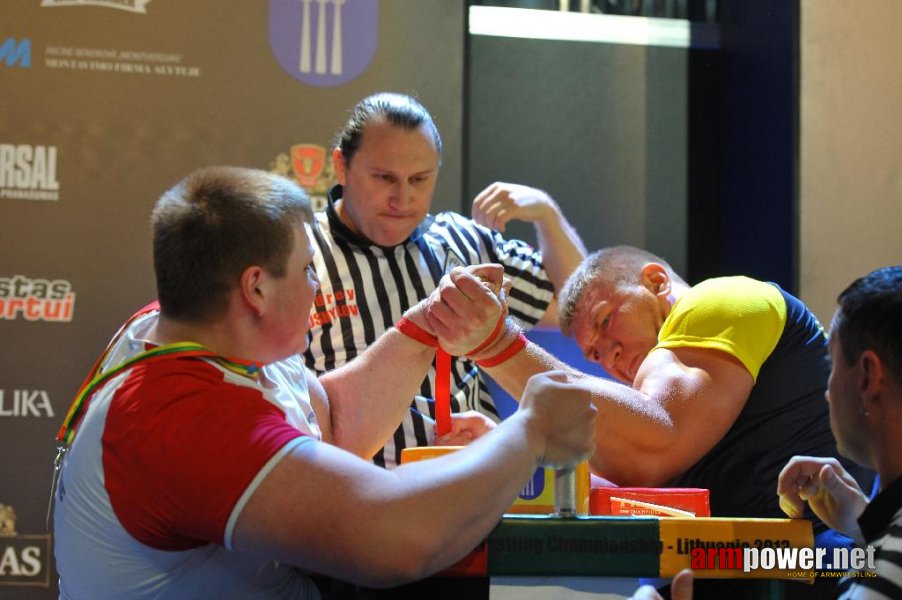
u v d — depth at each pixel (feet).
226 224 5.30
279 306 5.44
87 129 10.87
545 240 11.27
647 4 14.12
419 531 4.67
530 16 13.79
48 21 10.87
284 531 4.67
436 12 11.48
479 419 7.27
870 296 5.39
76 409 5.40
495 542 5.14
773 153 12.72
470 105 13.64
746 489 7.69
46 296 10.77
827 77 12.37
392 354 7.36
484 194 11.22
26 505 10.58
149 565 5.01
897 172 12.37
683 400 7.26
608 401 7.02
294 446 4.80
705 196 13.99
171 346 5.24
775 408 7.65
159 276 5.41
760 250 12.96
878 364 5.32
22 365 10.69
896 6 12.47
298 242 5.50
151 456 4.84
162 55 11.00
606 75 13.91
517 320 10.53
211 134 11.03
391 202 9.93
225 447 4.78
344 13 11.29
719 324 7.61
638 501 6.18
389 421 7.39
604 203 13.82
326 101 11.24
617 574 5.16
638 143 13.92
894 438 5.32
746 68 13.37
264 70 11.14
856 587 4.90
